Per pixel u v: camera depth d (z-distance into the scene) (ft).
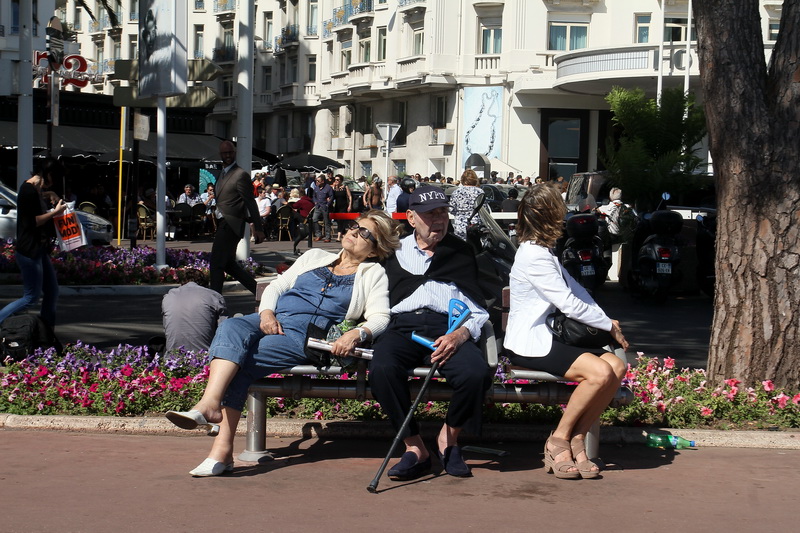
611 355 20.42
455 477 19.98
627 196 73.56
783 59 24.71
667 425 23.94
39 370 25.94
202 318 28.22
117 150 113.60
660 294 52.70
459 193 36.14
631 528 16.69
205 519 16.80
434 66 154.51
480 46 154.40
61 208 34.99
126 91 65.05
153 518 16.79
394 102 171.63
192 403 24.93
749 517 17.42
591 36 149.59
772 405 24.47
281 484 19.20
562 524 16.87
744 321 25.14
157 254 61.05
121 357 28.14
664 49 123.95
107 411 24.57
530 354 20.33
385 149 103.14
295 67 201.26
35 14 134.51
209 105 64.13
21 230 34.42
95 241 78.18
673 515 17.48
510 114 150.92
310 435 23.45
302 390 20.74
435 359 19.62
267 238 112.78
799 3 24.66
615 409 24.25
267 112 210.18
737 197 25.04
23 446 21.94
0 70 74.08
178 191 130.00
